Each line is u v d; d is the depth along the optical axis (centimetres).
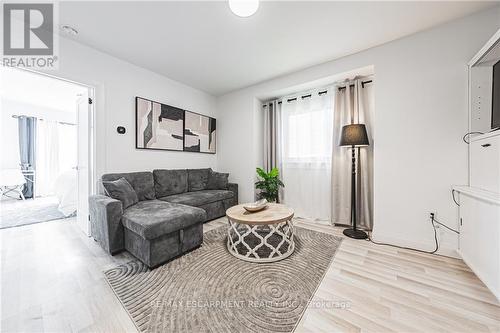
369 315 121
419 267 174
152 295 139
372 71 255
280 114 364
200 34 213
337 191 293
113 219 193
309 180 327
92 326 113
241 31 208
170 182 309
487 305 128
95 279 157
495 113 153
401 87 217
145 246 174
